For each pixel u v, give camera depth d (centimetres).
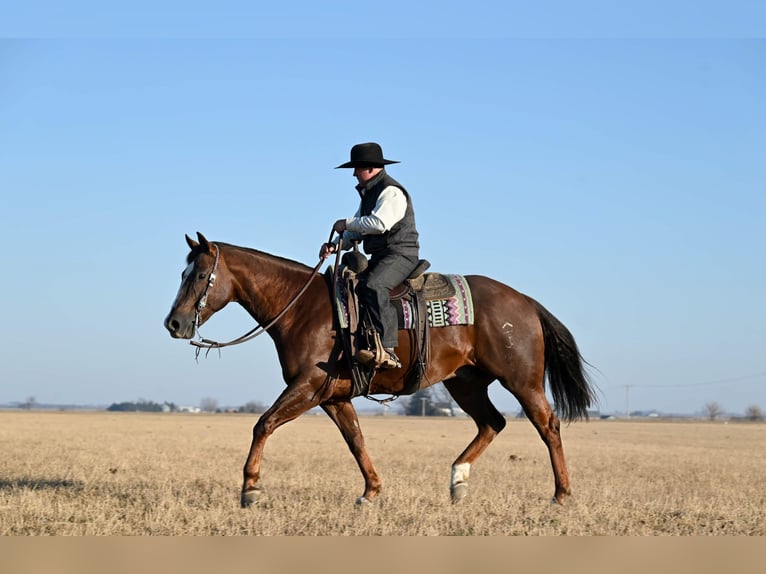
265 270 1098
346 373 1062
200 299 1073
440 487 1428
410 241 1080
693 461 2553
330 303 1072
